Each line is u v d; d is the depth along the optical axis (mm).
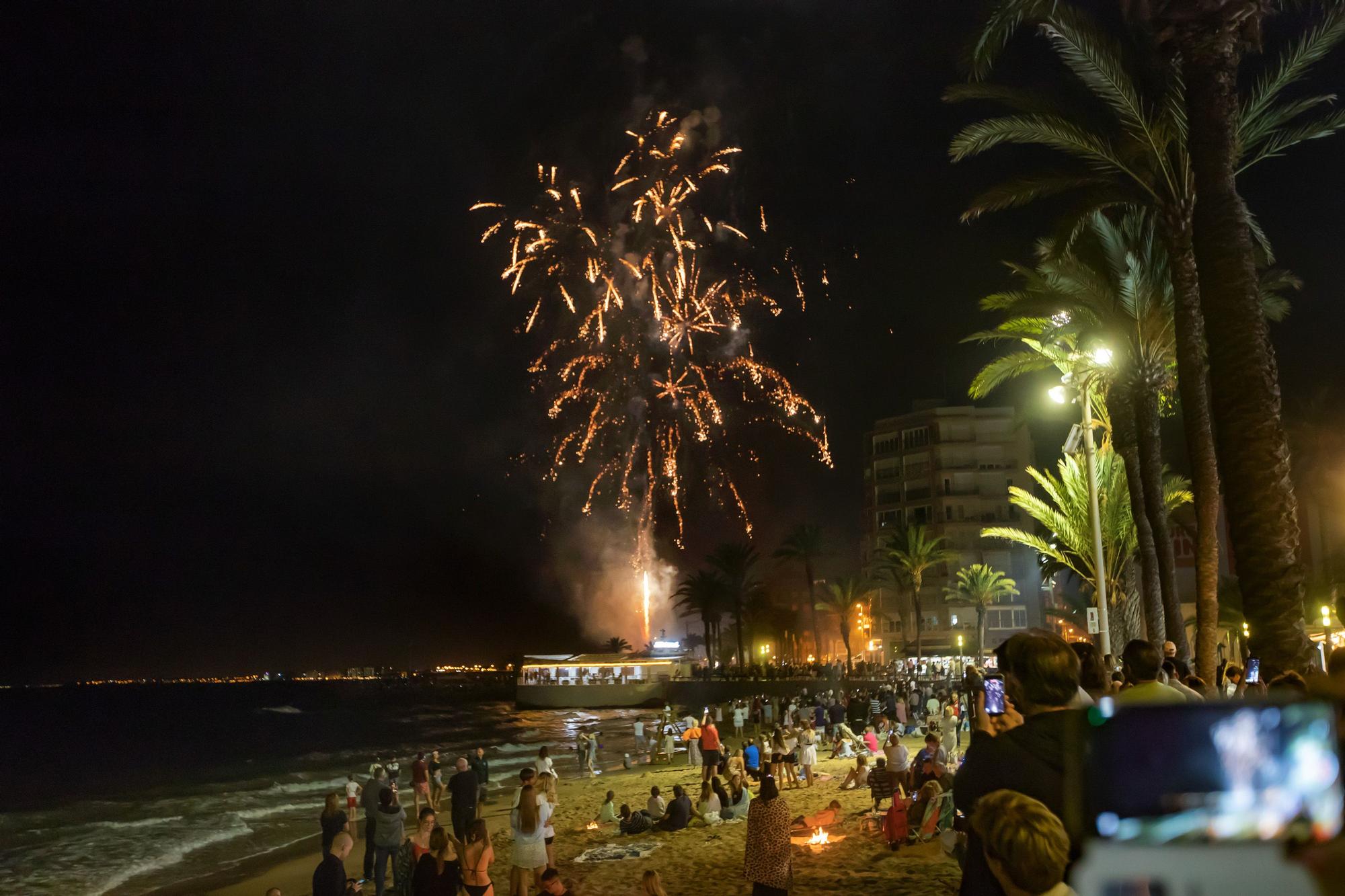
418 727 95625
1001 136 17375
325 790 38469
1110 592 29234
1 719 139500
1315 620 37312
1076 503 29172
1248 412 11117
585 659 110938
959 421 91875
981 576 73625
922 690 52125
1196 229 11695
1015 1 14391
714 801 19453
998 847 2447
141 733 100688
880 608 95875
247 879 20859
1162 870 1465
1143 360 20766
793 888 11750
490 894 11328
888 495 94812
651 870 11070
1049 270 21109
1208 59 11711
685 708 81125
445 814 28250
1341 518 42438
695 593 106438
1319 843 1398
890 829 13500
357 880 16547
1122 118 16422
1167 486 32156
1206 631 15594
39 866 23328
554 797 18594
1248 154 17969
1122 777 1545
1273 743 1472
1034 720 3023
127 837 27688
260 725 112812
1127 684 4996
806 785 23859
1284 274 22953
